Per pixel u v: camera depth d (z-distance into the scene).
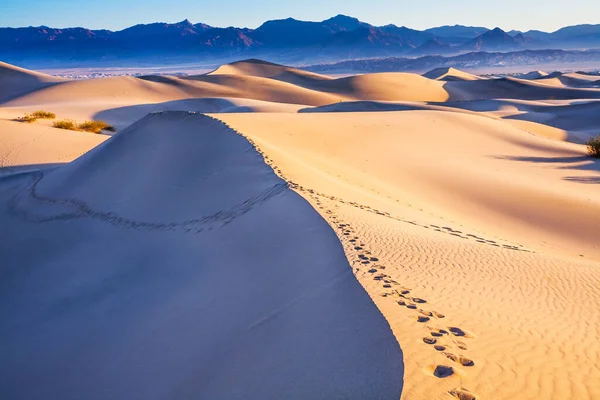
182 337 7.71
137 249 13.38
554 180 25.64
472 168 26.48
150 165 19.34
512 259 10.27
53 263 13.56
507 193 21.86
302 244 9.71
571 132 57.44
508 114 76.56
